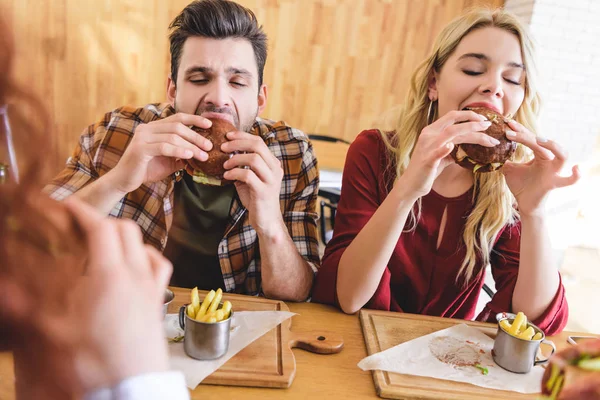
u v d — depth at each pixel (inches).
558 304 53.0
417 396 36.4
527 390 38.7
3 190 12.0
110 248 15.8
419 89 62.5
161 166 50.6
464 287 61.1
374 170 61.9
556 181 50.3
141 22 169.3
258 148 47.3
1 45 11.4
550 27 158.7
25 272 12.5
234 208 61.0
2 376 29.9
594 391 18.3
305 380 37.5
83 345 14.0
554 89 165.5
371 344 43.6
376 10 173.9
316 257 62.5
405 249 60.1
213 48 51.1
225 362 37.3
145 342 15.2
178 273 61.7
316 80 180.5
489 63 53.7
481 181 60.1
